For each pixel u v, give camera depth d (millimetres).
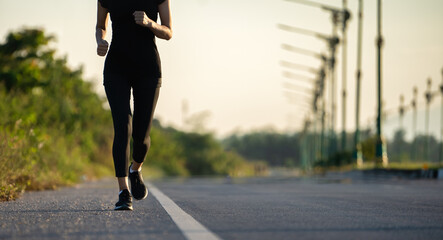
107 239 9672
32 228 11070
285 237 9859
